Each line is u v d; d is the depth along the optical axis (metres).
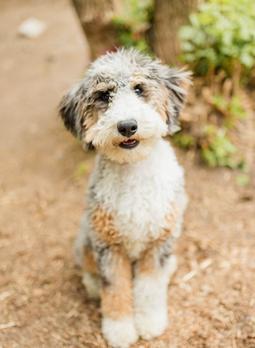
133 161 1.13
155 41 1.67
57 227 1.53
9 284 1.35
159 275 1.20
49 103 2.15
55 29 2.95
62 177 1.72
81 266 1.33
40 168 1.78
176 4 1.60
